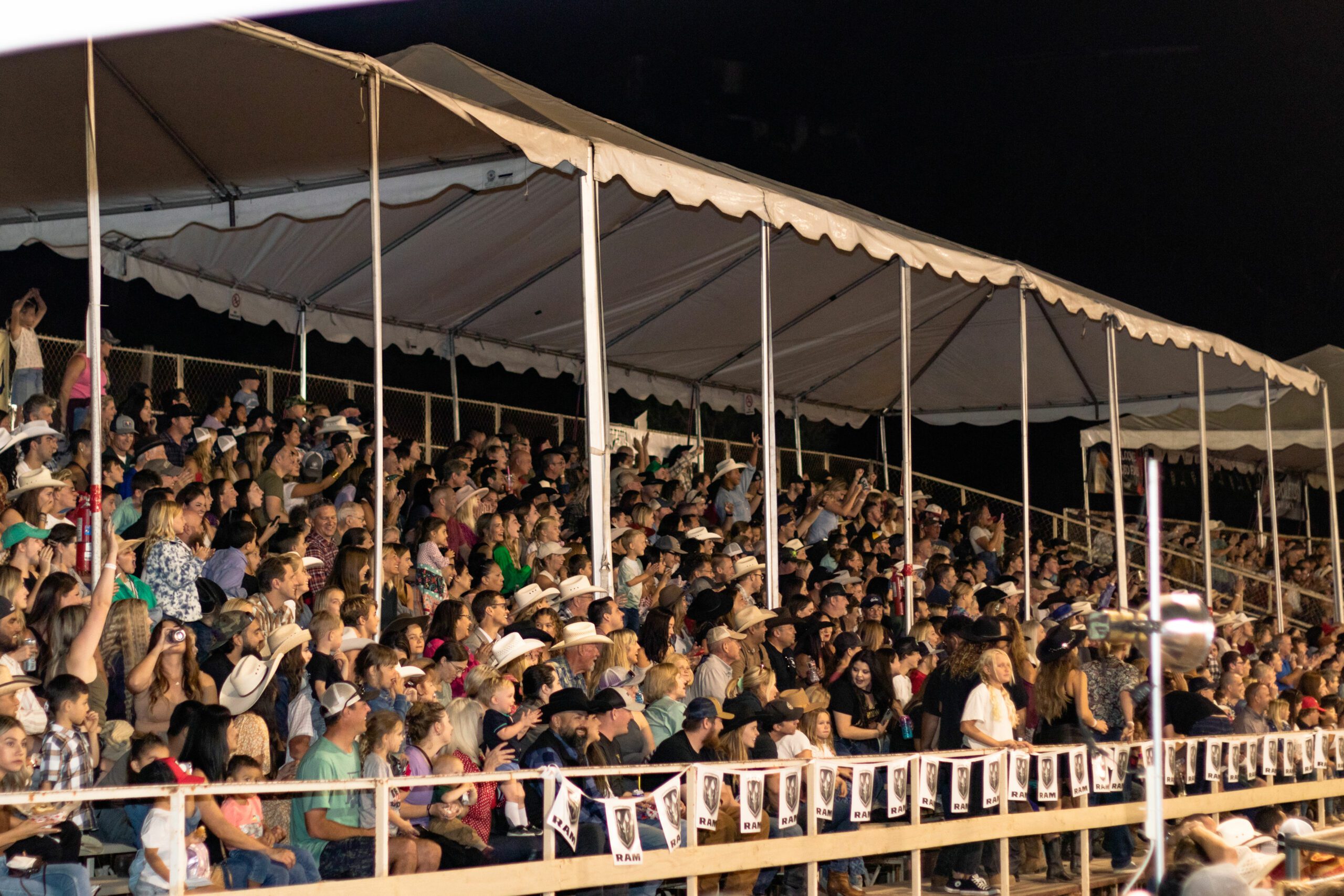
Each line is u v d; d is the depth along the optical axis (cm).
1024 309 1571
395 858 718
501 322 1767
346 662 820
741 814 873
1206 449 2089
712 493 1783
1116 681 1233
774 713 951
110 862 754
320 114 1058
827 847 938
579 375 1939
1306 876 841
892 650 1166
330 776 709
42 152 1145
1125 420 2514
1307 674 1642
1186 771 1280
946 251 1456
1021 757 1098
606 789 827
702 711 897
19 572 757
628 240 1521
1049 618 1412
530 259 1559
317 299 1616
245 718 743
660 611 1072
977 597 1540
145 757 658
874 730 1097
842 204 1717
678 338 1894
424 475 1371
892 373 2205
